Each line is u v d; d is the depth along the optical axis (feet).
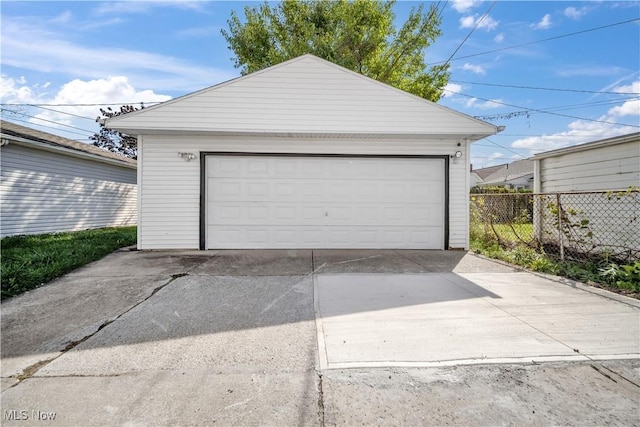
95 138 81.92
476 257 22.48
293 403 6.73
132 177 47.50
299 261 20.76
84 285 15.29
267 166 25.21
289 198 25.34
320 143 25.35
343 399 6.87
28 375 7.75
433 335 9.87
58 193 34.40
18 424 6.13
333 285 15.35
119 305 12.64
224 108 23.82
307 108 24.23
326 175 25.45
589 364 8.26
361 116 24.36
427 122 24.35
